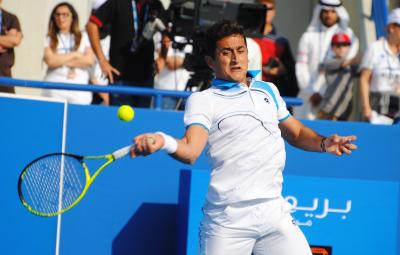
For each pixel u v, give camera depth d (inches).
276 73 774.5
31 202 573.0
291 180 597.9
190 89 684.1
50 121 583.5
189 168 617.9
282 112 481.4
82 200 596.7
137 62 708.7
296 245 465.1
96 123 600.4
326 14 817.5
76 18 794.2
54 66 788.6
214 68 472.1
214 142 461.1
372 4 933.8
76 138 595.5
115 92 633.0
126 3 701.3
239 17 684.1
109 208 603.5
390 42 782.5
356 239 606.5
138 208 609.6
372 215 608.7
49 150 582.2
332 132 647.8
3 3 923.4
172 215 615.2
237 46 462.9
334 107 815.1
